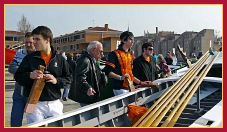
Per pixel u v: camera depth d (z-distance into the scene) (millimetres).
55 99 3057
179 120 3492
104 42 46094
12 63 3688
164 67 7031
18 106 3473
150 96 4281
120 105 3701
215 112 3053
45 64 2965
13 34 46562
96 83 3709
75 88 3625
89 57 3658
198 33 48250
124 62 4262
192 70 5105
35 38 2895
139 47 54125
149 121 2875
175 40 52469
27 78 2920
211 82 4836
